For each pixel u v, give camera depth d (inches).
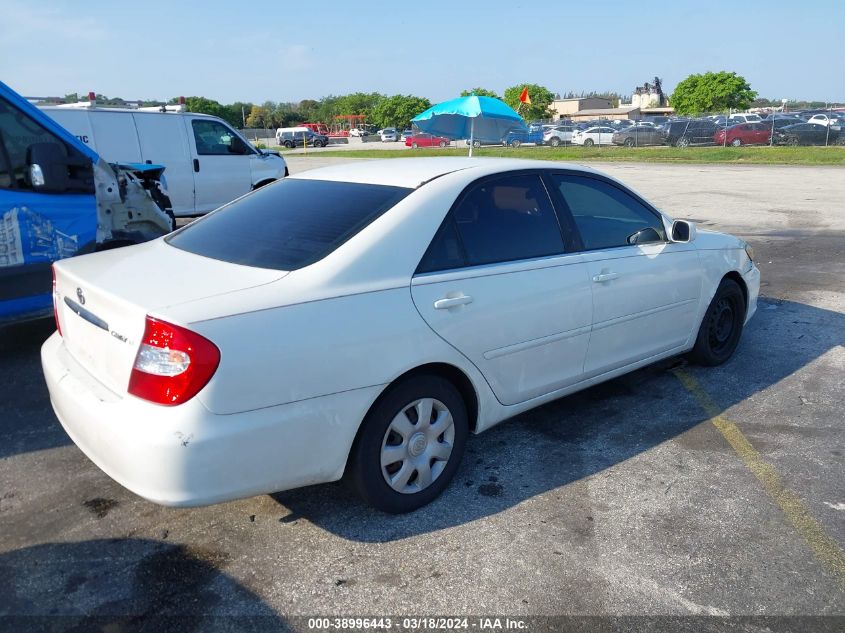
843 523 126.2
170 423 98.7
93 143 387.5
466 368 130.0
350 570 112.7
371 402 115.9
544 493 136.1
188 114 432.1
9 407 175.6
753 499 134.0
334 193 139.6
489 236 137.6
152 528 123.8
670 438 159.9
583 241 156.0
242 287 109.8
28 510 129.0
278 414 105.8
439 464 131.7
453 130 479.2
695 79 2997.0
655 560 115.3
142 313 102.0
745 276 205.5
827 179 804.6
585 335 153.6
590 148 1541.6
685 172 937.5
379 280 118.3
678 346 185.6
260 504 131.9
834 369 203.8
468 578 110.7
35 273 204.2
